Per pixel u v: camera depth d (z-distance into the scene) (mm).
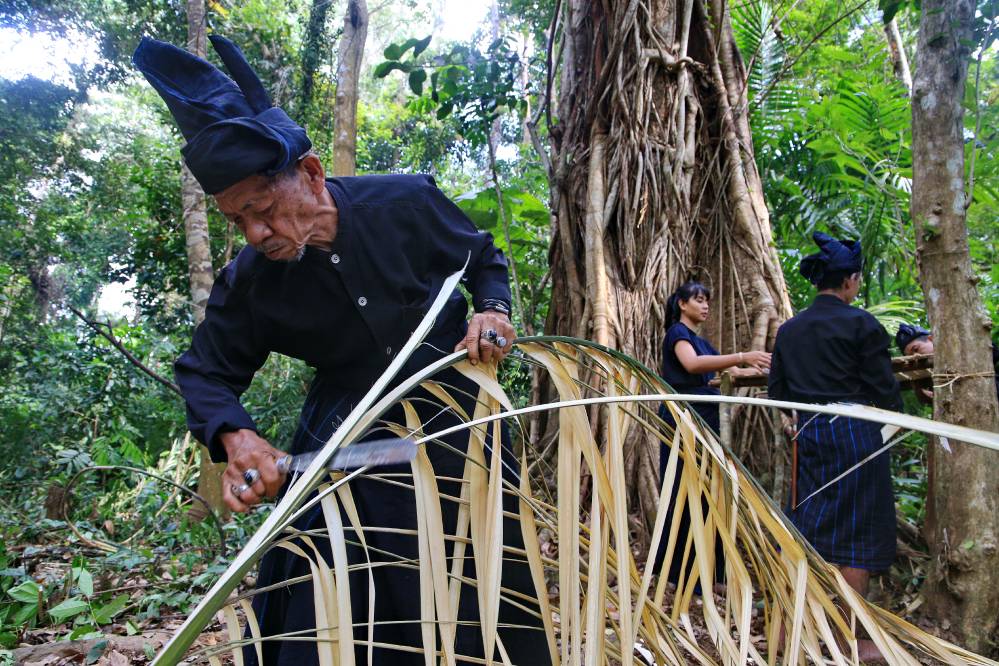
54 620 2969
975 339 2508
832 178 5215
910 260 4867
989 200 4562
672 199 4398
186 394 1487
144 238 10406
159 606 3133
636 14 4523
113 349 8211
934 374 2572
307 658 1336
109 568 3586
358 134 15578
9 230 12492
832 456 2510
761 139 5312
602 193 4359
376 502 1483
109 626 3000
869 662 2398
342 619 871
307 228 1401
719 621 1127
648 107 4465
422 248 1595
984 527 2445
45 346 9508
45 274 14359
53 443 7070
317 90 10836
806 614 1155
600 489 1132
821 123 5094
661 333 4234
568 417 1182
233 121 1241
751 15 5707
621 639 1003
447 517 1511
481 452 1244
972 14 2559
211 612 710
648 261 4293
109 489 6281
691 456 1235
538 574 1161
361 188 1567
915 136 2641
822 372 2609
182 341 10031
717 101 4719
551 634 1140
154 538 4391
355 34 6629
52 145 12188
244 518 4445
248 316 1557
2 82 11164
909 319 4488
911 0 3139
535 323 5418
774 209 5441
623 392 1351
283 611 1528
